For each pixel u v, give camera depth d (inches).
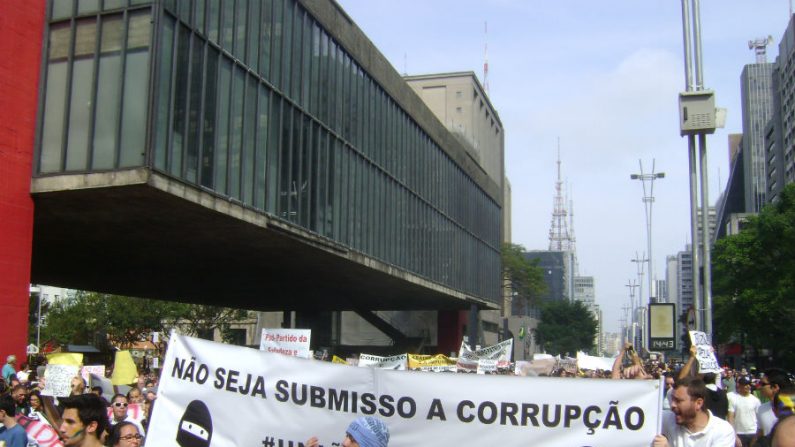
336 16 1430.9
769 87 6722.4
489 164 3518.7
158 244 1237.7
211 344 286.4
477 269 2551.7
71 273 1566.2
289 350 663.1
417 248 1920.5
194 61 951.6
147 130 853.2
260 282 1764.3
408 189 1870.1
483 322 3644.2
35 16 888.9
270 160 1146.7
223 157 1015.6
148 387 655.1
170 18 903.1
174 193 893.2
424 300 2346.2
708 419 262.2
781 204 2176.4
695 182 698.8
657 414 253.9
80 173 864.9
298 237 1221.7
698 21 708.0
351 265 1524.4
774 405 347.3
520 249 4153.5
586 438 257.6
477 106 3363.7
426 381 268.7
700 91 678.5
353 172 1508.4
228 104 1032.2
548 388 261.4
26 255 859.4
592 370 997.8
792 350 2326.5
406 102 1879.9
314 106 1326.3
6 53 843.4
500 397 263.9
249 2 1097.4
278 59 1186.0
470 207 2503.7
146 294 1972.2
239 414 280.4
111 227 1087.0
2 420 374.0
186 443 281.1
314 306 2320.4
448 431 266.1
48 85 898.1
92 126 872.9
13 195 848.3
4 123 837.8
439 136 2171.5
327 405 274.8
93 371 663.8
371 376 272.7
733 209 7140.8
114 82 875.4
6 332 818.8
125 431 249.3
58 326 2783.0
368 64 1614.2
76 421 231.1
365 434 179.2
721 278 2399.1
